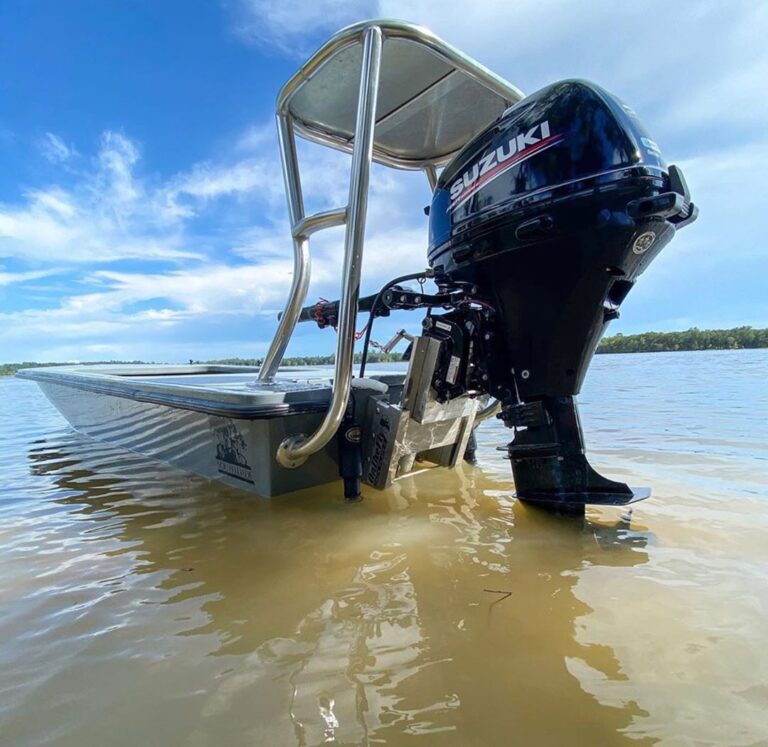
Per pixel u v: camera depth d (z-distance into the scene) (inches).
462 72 73.5
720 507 65.7
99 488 87.6
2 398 344.8
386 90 80.0
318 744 27.8
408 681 32.7
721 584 44.1
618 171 50.0
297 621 40.7
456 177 63.9
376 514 67.5
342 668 34.3
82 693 32.9
